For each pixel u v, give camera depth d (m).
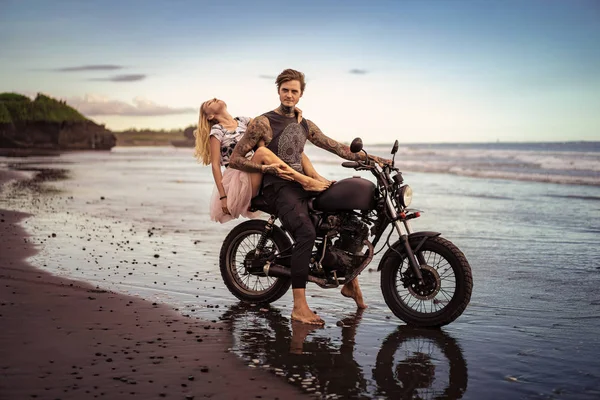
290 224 4.92
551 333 4.32
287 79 4.98
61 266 6.48
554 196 15.09
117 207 12.75
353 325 4.63
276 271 5.12
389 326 4.61
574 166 26.33
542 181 20.69
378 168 4.93
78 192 16.36
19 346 3.89
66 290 5.42
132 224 10.09
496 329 4.45
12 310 4.73
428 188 17.78
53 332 4.21
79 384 3.28
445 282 6.28
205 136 5.62
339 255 4.83
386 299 4.75
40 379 3.34
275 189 5.04
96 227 9.62
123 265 6.66
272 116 5.04
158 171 28.83
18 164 35.97
